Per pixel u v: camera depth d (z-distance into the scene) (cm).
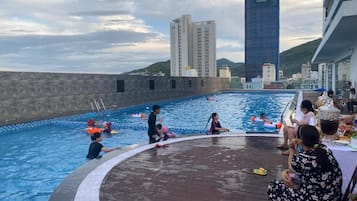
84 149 984
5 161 851
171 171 497
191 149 654
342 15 813
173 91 2891
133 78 2281
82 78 1797
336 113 389
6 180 701
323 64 3325
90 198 385
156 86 2605
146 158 583
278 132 868
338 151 354
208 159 570
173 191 408
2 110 1331
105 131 1248
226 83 4322
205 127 1433
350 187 291
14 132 1277
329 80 3081
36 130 1328
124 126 1397
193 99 3056
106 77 1995
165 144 696
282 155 591
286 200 286
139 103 2361
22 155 912
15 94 1393
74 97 1741
